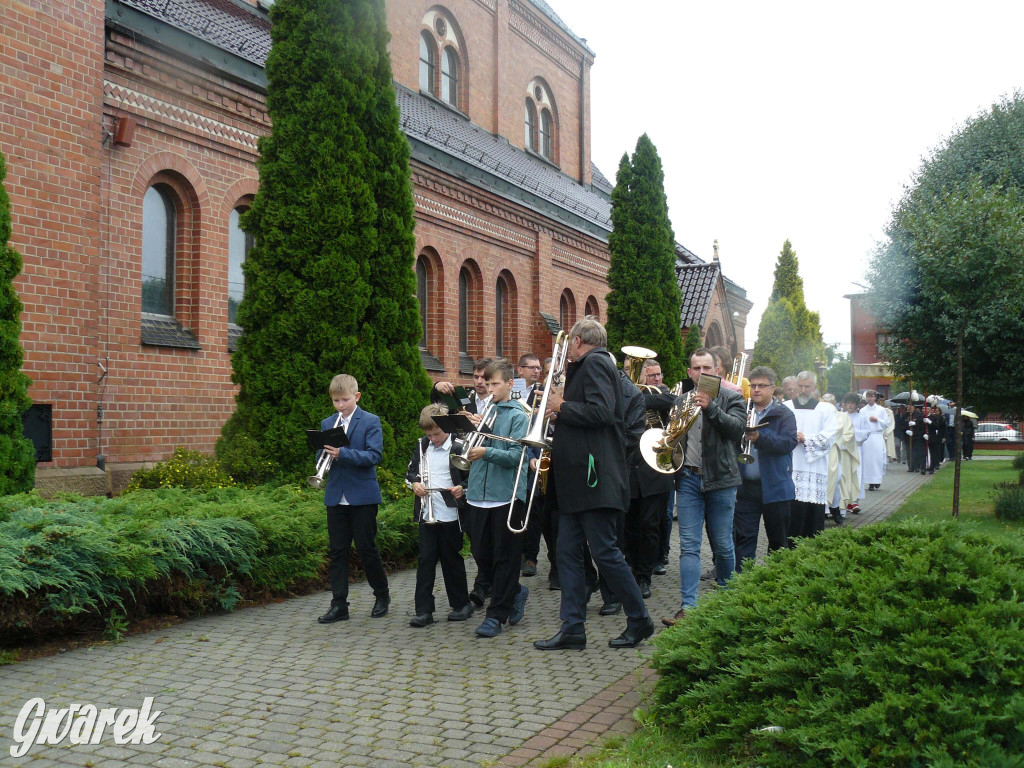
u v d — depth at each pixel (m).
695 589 6.79
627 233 18.20
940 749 3.44
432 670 5.62
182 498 8.41
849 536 5.06
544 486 6.66
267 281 9.99
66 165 10.10
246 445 9.91
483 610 7.53
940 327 14.13
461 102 22.81
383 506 9.57
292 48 10.16
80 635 6.35
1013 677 3.62
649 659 4.87
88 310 10.35
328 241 10.04
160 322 11.79
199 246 12.10
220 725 4.60
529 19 25.56
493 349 19.69
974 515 13.41
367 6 10.62
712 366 7.07
